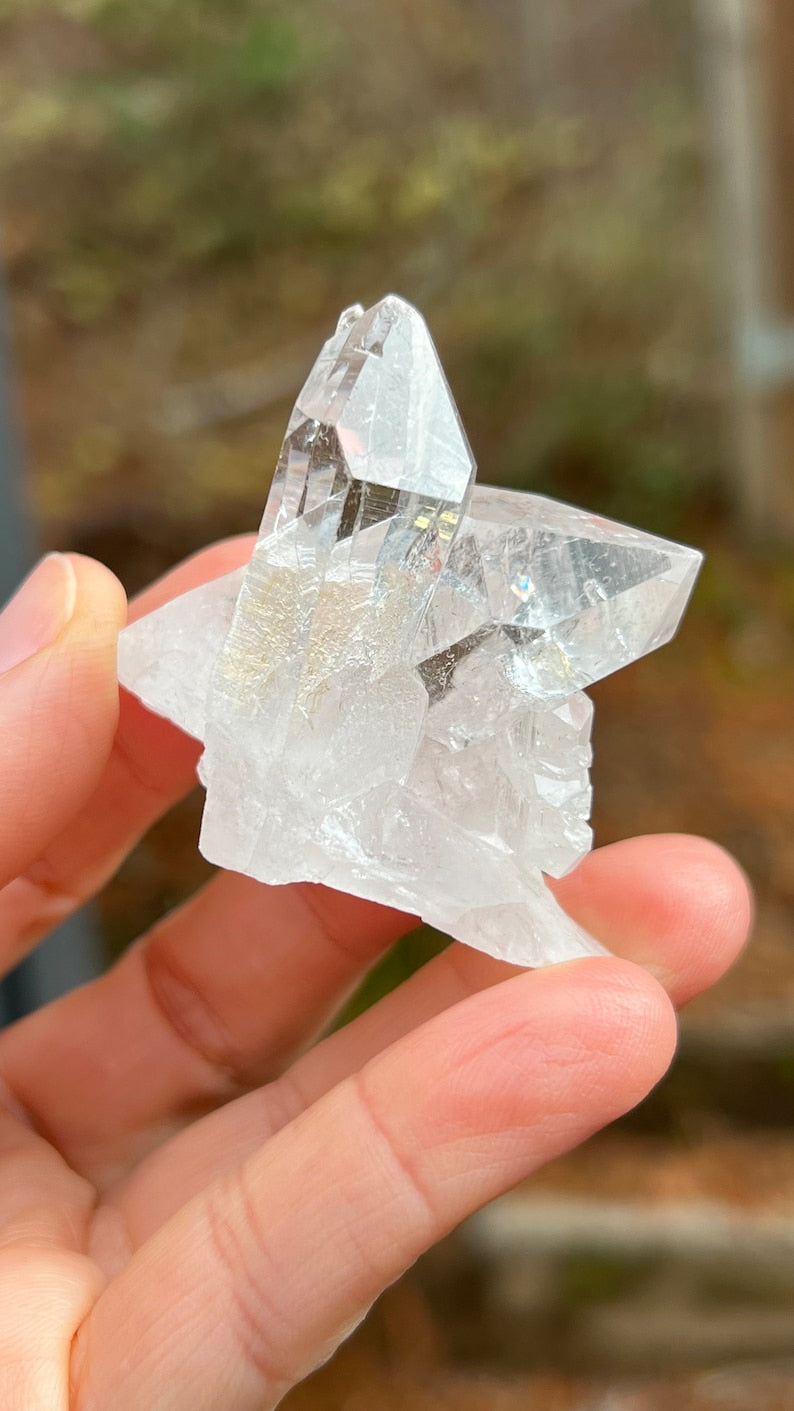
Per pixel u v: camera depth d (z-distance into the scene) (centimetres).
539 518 17
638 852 19
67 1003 21
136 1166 20
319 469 17
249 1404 16
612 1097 16
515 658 17
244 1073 21
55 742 17
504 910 17
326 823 17
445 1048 16
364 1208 16
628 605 17
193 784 21
